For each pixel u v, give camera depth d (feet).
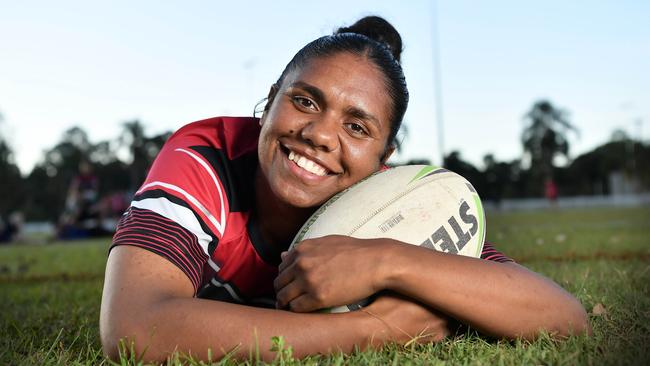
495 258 7.01
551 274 12.35
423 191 6.63
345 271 5.57
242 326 5.38
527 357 5.51
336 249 5.72
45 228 147.23
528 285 5.98
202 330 5.33
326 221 6.47
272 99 7.26
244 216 7.09
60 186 208.03
